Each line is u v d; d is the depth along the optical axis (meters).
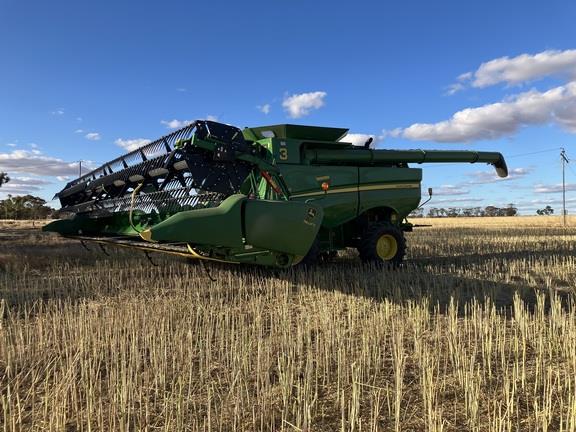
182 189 6.54
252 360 4.12
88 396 3.10
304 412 2.98
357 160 9.00
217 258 5.64
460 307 6.21
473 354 3.96
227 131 6.72
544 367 4.05
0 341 4.52
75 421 3.13
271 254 6.00
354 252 11.77
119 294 6.89
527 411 3.28
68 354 4.22
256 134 8.53
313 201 8.33
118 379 3.60
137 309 5.77
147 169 7.14
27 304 6.43
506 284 7.81
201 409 3.29
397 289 6.78
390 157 9.41
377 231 9.09
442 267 9.45
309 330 4.58
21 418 3.14
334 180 8.64
